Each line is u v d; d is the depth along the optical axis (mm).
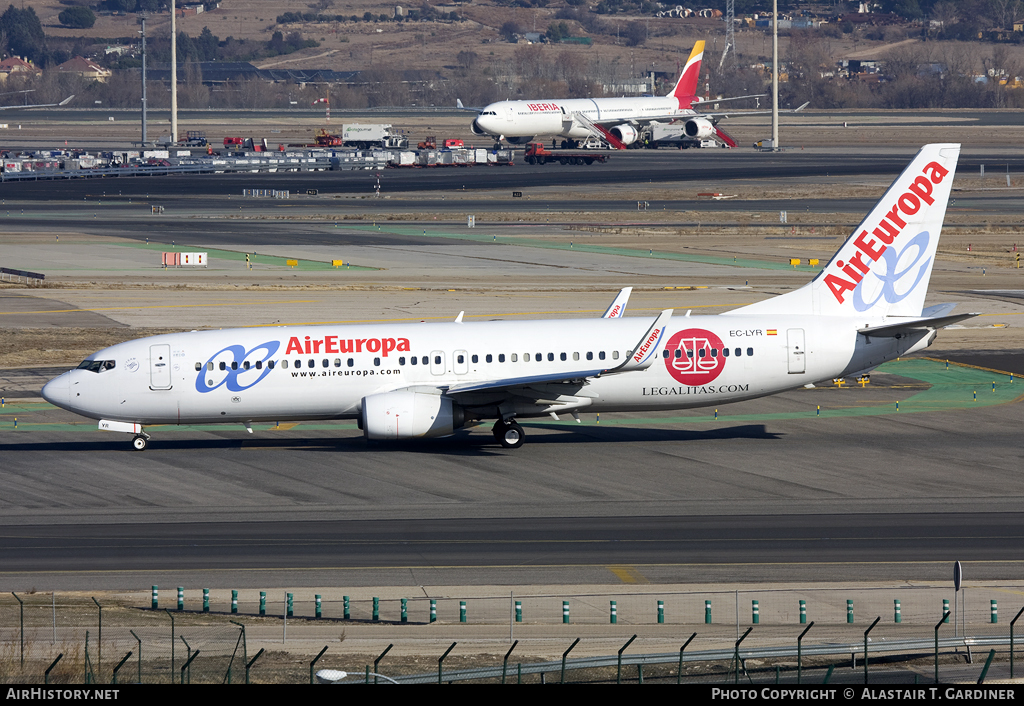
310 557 159750
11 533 170375
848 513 180375
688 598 139875
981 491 192625
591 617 132500
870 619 131000
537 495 191875
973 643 113688
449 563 157000
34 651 117438
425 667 112375
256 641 121875
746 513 180750
